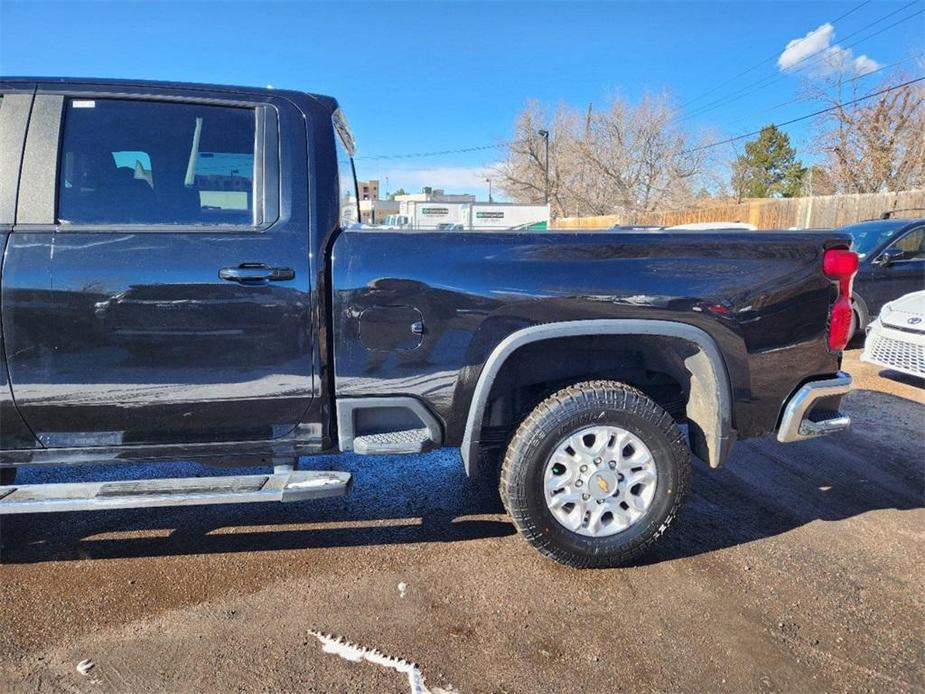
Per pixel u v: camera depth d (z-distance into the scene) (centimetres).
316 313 252
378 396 260
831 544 304
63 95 248
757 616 248
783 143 4834
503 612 250
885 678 215
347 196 306
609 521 276
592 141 4281
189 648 228
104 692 206
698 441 285
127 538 309
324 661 222
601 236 264
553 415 263
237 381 251
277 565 285
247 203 256
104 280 238
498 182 4984
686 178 4044
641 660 223
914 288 779
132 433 252
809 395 278
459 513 338
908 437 462
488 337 257
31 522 325
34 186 242
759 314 271
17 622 241
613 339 273
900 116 2744
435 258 255
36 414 244
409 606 253
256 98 261
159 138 254
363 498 358
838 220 1473
